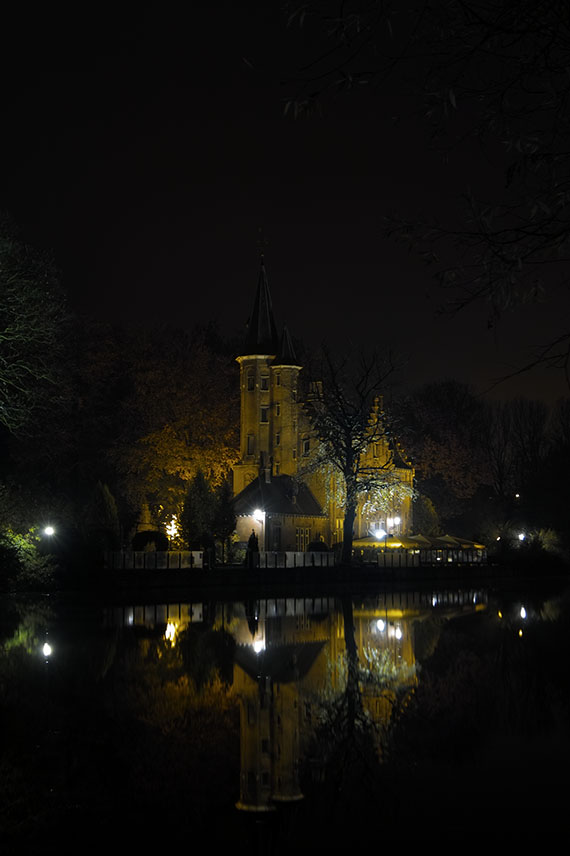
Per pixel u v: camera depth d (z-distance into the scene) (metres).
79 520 56.94
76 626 32.06
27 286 49.84
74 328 83.44
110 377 89.88
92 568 48.81
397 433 77.19
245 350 92.75
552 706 16.75
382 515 93.00
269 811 10.45
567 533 94.25
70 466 82.88
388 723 15.24
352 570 64.44
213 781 11.66
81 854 9.10
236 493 90.06
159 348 90.56
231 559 71.44
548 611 42.84
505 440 115.25
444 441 110.00
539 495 96.75
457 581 75.06
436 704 16.97
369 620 36.88
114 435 89.25
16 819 10.18
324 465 77.62
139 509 86.00
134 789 11.27
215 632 30.66
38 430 70.81
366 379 70.94
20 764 12.46
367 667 22.08
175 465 85.69
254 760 12.65
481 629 32.59
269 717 15.62
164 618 36.50
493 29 7.55
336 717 15.68
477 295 8.12
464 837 9.62
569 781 11.72
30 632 29.84
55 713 15.80
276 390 91.69
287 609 43.69
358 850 9.23
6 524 47.16
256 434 91.06
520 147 7.89
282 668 21.80
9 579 45.38
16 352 54.19
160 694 17.84
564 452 97.81
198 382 88.62
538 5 7.47
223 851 9.19
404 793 11.22
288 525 86.38
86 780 11.63
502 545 89.31
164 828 9.89
